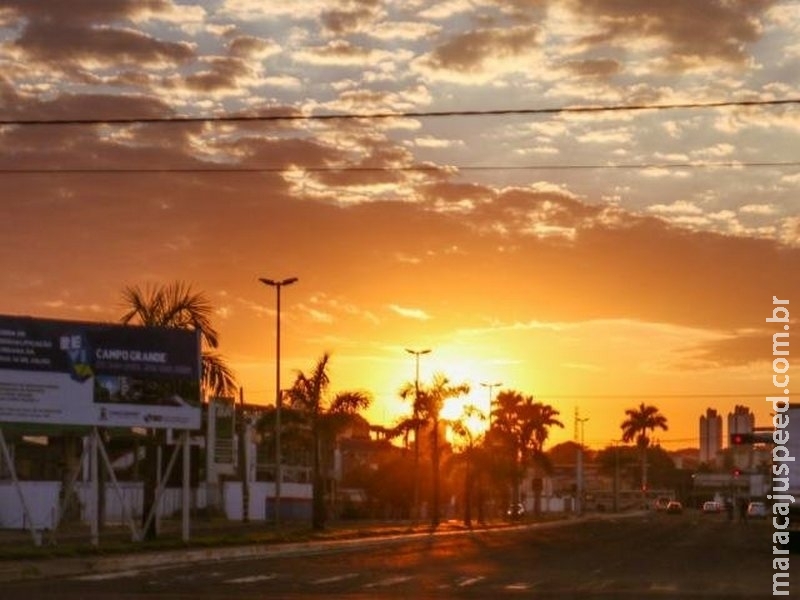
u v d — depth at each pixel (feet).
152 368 135.64
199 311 150.10
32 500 201.05
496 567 120.67
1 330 126.93
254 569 113.70
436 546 170.91
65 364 130.52
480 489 311.88
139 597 81.76
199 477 268.21
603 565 125.08
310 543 159.33
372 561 129.80
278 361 214.48
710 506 469.57
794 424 157.48
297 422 212.23
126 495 227.61
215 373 149.18
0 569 100.17
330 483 328.90
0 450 163.73
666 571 115.44
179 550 131.44
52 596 82.23
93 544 130.52
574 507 558.56
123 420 133.90
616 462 597.11
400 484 338.75
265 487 286.25
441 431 291.99
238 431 294.66
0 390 126.62
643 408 605.31
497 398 390.01
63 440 197.47
